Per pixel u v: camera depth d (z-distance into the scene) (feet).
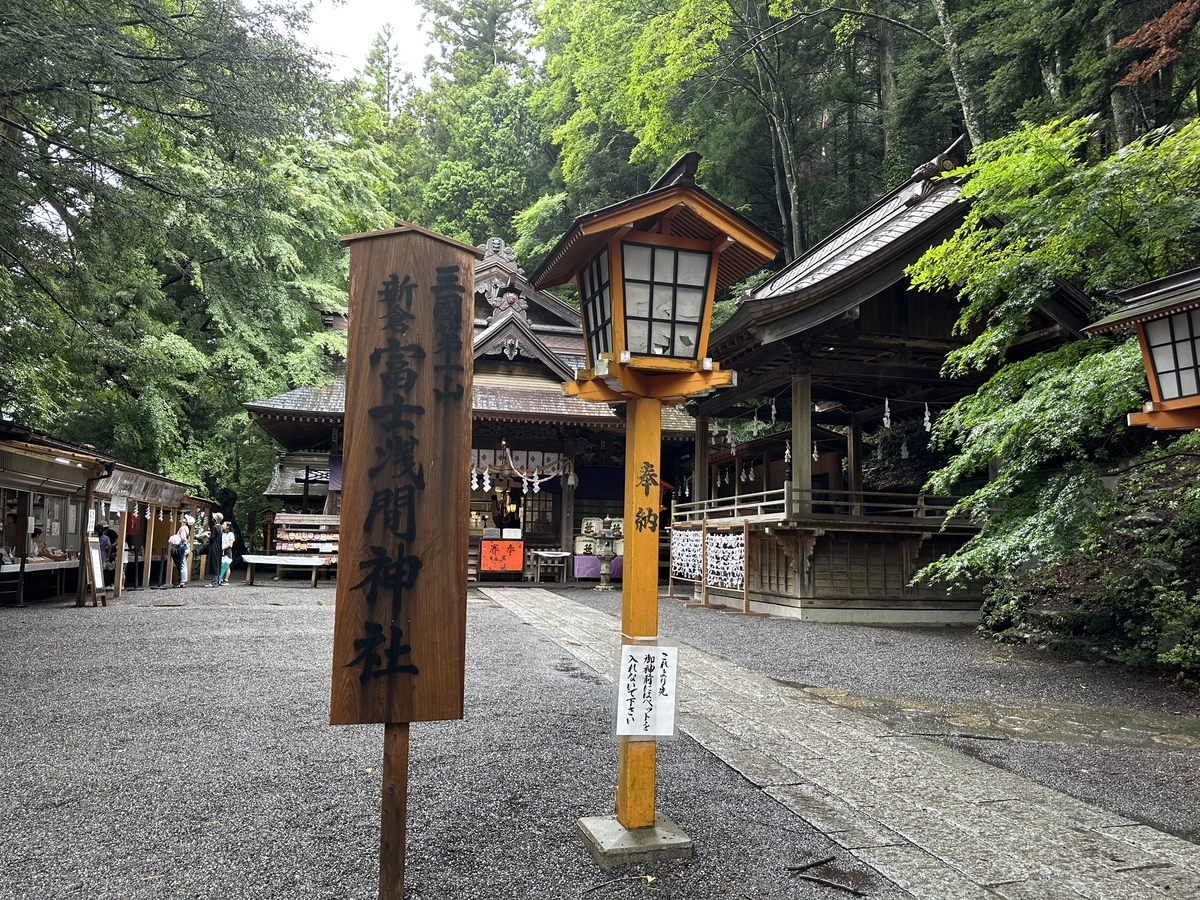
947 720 22.12
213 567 62.90
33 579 48.57
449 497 10.57
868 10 75.00
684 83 76.64
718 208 13.37
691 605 49.47
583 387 14.38
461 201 116.88
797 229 74.64
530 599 51.37
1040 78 52.75
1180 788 16.74
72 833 12.89
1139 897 11.51
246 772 15.99
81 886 11.14
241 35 31.76
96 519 55.57
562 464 69.26
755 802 15.02
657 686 12.96
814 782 16.26
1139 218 26.53
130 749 17.30
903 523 42.45
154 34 33.60
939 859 12.67
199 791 14.88
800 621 41.86
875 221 49.62
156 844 12.55
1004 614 36.60
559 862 12.15
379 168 81.35
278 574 64.95
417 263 10.79
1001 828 14.07
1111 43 47.50
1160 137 29.99
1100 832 14.05
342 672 9.93
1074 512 26.27
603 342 14.30
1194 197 26.04
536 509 71.82
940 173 45.03
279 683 24.03
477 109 119.14
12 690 22.27
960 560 28.86
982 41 54.34
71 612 40.14
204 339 73.56
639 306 13.55
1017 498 29.86
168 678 24.34
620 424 66.95
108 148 33.12
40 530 50.11
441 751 17.63
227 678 24.57
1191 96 55.67
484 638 33.91
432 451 10.57
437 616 10.31
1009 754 19.02
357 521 10.23
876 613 43.04
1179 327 20.13
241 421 69.97
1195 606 27.32
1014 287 29.78
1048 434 26.23
